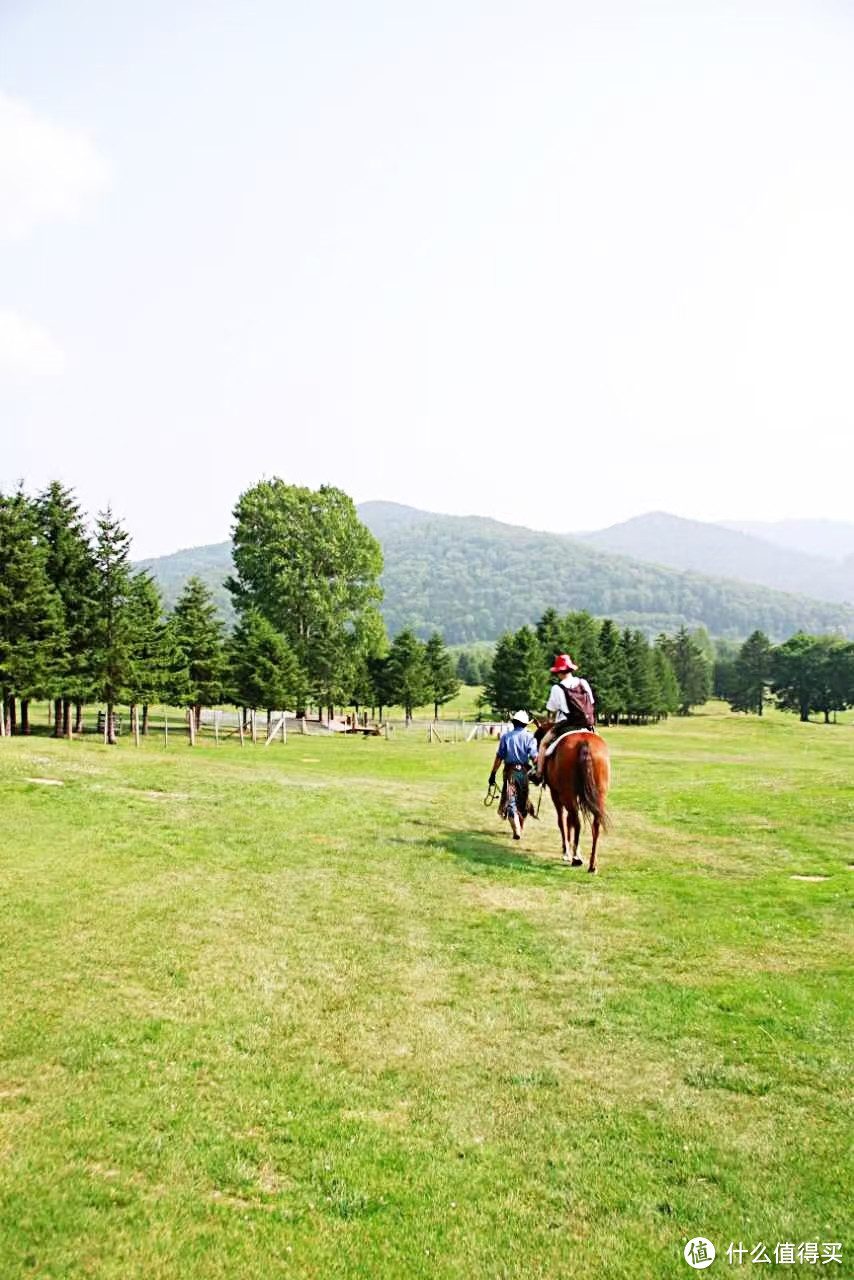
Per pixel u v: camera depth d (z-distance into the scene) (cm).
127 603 4200
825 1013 740
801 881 1201
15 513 3659
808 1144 541
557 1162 518
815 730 6712
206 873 1145
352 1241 439
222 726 6253
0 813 1412
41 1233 421
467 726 7081
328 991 769
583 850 1413
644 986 802
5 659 3550
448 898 1090
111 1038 644
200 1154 503
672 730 6569
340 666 6353
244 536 6228
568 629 8006
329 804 1753
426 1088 603
